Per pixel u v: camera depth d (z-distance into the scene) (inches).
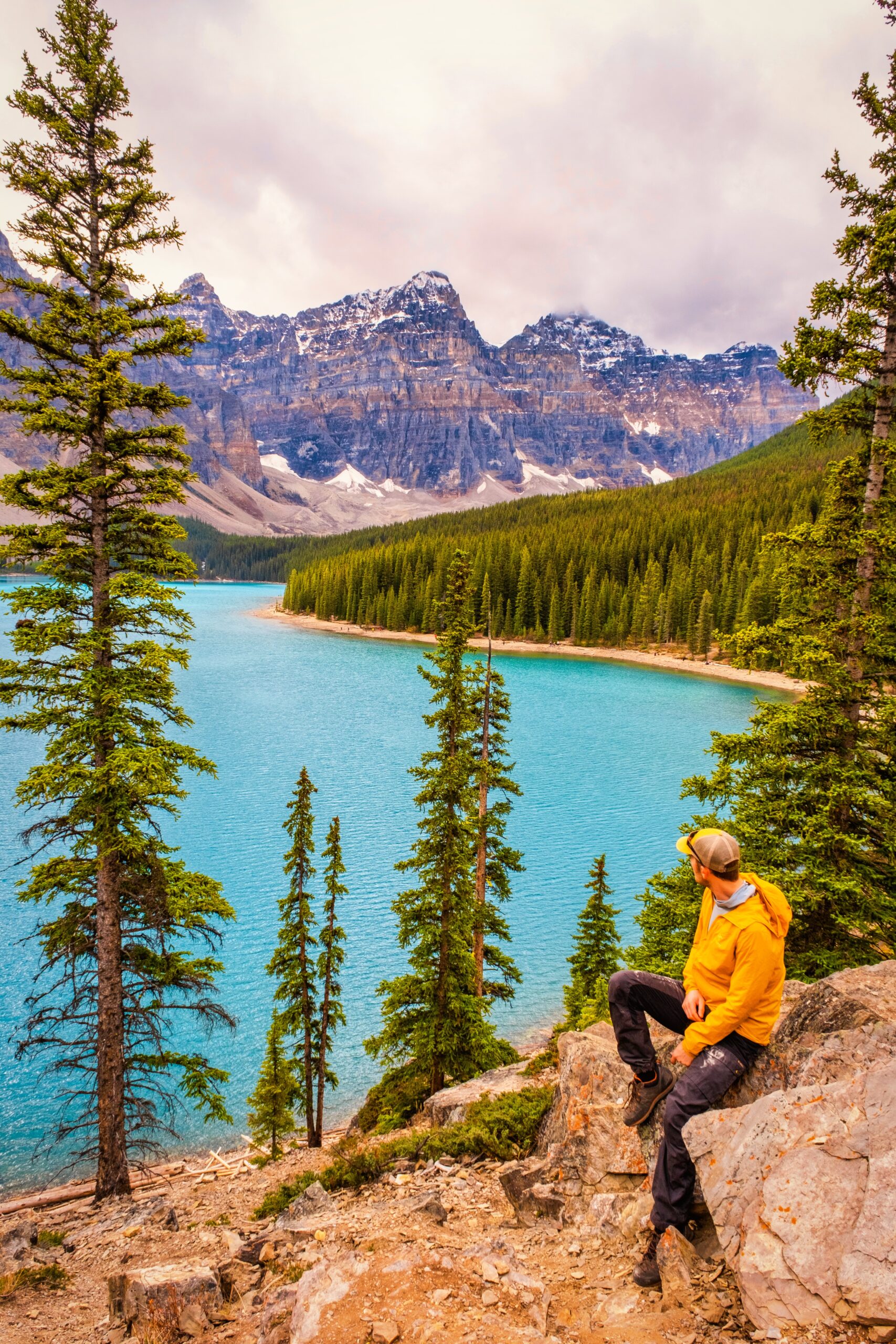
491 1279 179.0
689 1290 154.8
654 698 4082.2
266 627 7185.0
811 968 495.5
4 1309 323.6
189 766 568.7
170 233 545.0
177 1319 233.9
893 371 498.0
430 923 710.5
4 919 1521.9
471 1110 400.5
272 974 867.4
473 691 738.2
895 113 482.0
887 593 517.3
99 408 530.3
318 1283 186.5
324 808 2207.2
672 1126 176.7
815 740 532.1
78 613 544.4
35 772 519.8
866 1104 154.2
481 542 6673.2
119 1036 589.9
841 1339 126.2
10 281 510.3
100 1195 586.9
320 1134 838.5
